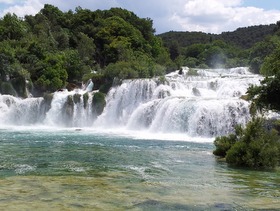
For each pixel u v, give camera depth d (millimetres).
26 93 52844
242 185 14695
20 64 57000
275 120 29578
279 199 12414
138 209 10859
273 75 27516
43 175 15562
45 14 99062
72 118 46719
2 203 11016
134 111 42031
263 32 185250
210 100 36188
